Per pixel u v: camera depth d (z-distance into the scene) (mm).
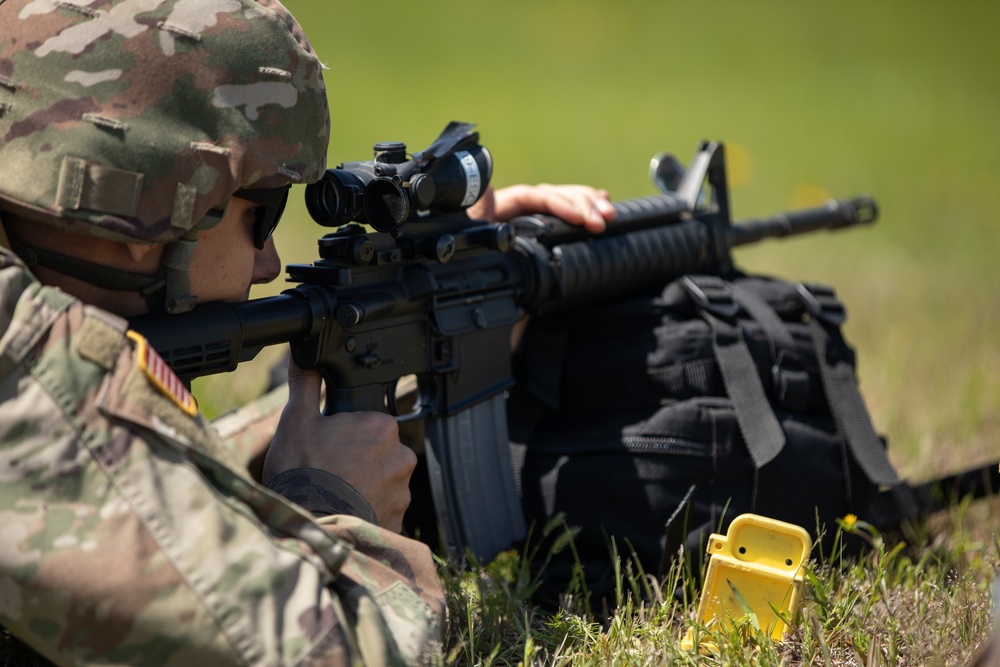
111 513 4180
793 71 50406
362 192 6000
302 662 4195
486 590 6543
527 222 7500
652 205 8227
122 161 4574
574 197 7680
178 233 4742
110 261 4844
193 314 5254
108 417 4289
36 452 4195
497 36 59625
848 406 7293
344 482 5551
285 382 8812
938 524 8031
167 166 4648
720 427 6914
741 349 7129
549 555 6809
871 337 13594
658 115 39156
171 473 4309
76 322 4367
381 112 36750
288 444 5730
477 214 7598
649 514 6852
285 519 4512
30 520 4129
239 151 4789
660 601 6383
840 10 70125
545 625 6266
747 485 6945
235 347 5453
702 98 43438
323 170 5285
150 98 4637
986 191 24969
